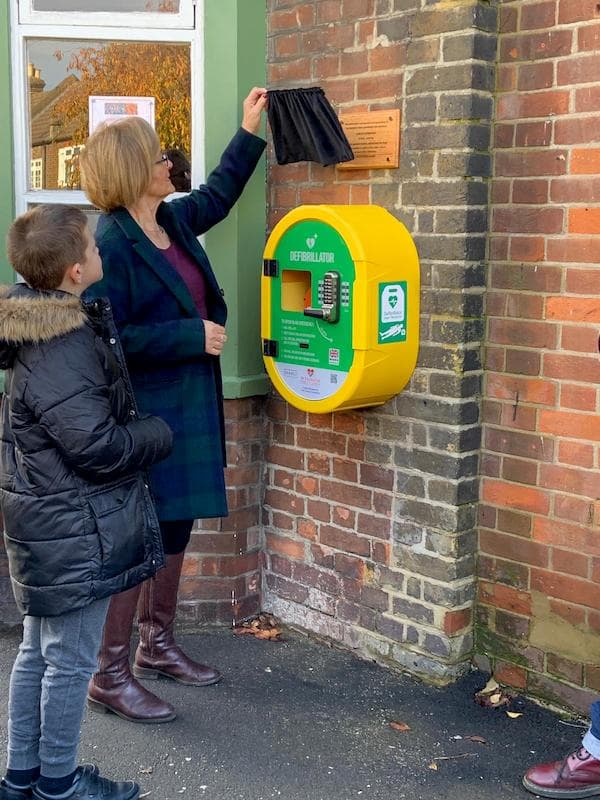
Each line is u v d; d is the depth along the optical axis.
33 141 3.85
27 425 2.41
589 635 3.16
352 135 3.45
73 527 2.42
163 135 3.83
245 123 3.56
